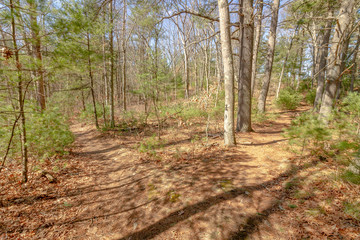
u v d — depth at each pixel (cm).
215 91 1273
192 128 845
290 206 259
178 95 1947
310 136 354
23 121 389
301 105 1464
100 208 332
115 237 259
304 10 702
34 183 416
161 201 314
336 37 554
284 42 1925
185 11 625
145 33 1120
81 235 269
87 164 557
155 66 679
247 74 648
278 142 550
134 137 814
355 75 1381
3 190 380
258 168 386
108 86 1396
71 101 1407
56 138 532
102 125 1128
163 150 568
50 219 304
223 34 482
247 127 684
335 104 557
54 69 352
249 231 226
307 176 327
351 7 524
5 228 274
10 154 474
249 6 610
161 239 238
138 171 450
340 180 289
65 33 322
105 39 1030
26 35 323
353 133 327
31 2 286
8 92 351
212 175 372
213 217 257
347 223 214
